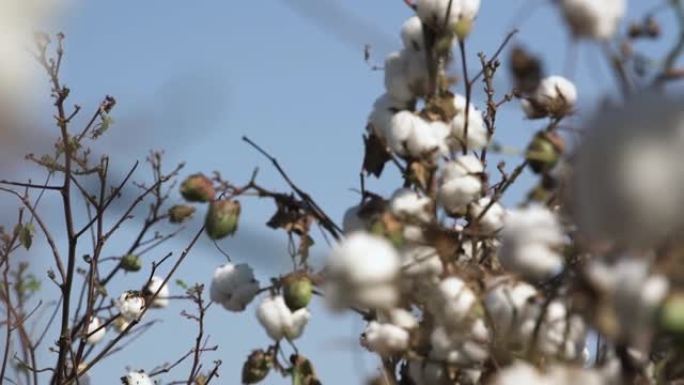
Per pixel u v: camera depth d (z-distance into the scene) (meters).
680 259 3.38
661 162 3.29
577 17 3.61
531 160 3.88
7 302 5.45
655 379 3.76
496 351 3.80
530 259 3.69
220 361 5.23
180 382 5.26
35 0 3.06
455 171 3.99
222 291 4.05
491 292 3.83
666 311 3.39
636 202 3.29
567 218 3.73
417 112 4.05
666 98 3.32
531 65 3.90
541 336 3.77
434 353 3.91
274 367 4.04
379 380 3.95
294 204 4.03
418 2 4.05
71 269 5.46
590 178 3.32
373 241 3.61
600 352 3.84
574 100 3.96
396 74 4.07
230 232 4.01
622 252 3.43
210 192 4.02
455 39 4.07
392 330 3.89
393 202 3.93
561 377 3.65
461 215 4.01
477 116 4.08
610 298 3.48
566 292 3.71
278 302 4.03
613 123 3.32
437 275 3.87
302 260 4.00
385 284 3.60
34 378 5.48
